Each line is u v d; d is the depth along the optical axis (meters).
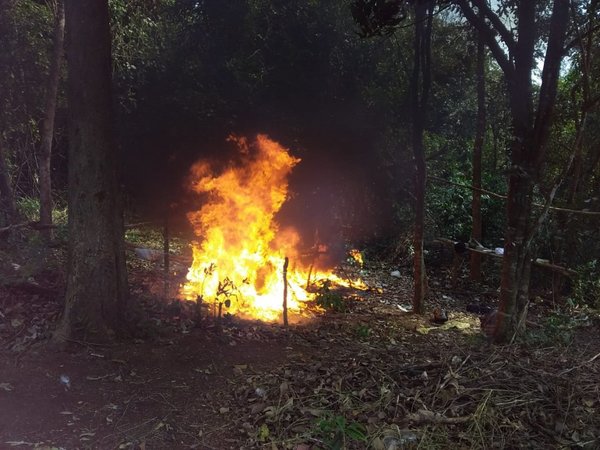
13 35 7.66
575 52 7.43
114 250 4.59
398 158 10.12
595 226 7.46
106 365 4.12
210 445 3.22
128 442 3.20
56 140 11.12
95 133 4.45
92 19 4.38
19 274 5.40
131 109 10.13
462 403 3.43
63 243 6.75
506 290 4.97
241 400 3.75
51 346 4.27
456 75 9.93
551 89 4.72
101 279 4.49
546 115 4.75
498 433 3.14
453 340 5.44
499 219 10.59
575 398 3.46
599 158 7.84
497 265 9.59
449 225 11.09
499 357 4.16
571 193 7.54
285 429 3.29
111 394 3.75
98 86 4.45
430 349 4.66
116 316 4.59
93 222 4.48
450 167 11.30
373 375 3.89
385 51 9.73
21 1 7.91
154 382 3.97
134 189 10.63
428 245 10.81
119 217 4.68
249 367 4.33
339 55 9.44
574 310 6.72
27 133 8.98
